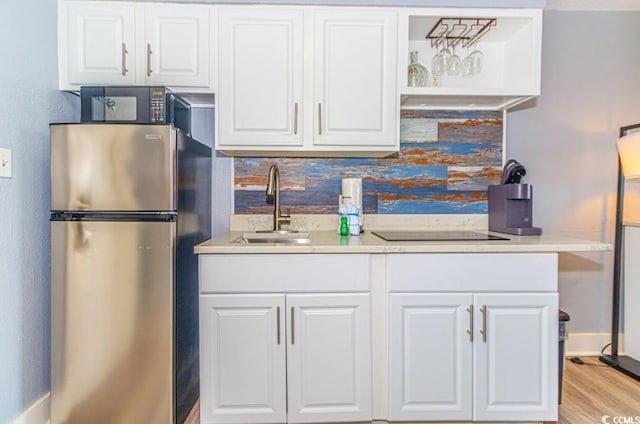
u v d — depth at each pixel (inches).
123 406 60.1
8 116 57.7
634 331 89.4
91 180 58.6
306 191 87.4
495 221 83.4
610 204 91.8
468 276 61.7
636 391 77.3
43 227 65.3
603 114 91.6
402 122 88.2
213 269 60.8
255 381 61.6
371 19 73.0
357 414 62.4
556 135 91.0
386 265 62.1
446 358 62.1
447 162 89.0
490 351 61.9
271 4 72.1
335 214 87.7
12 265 58.4
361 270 61.6
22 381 60.2
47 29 67.3
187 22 71.8
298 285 61.2
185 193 64.6
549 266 61.8
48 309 66.2
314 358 61.7
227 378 61.4
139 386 59.8
